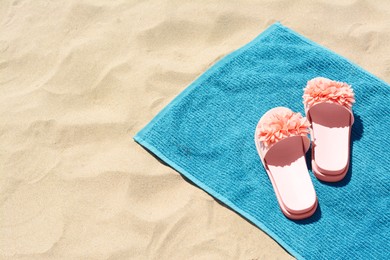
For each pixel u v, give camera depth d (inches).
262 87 74.8
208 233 66.8
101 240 67.2
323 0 81.2
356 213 66.5
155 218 67.8
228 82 75.5
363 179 68.1
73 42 82.0
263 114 73.2
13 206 70.1
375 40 77.3
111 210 68.8
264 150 68.5
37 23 84.8
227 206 68.4
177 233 67.0
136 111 75.3
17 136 74.8
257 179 69.4
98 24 83.5
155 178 70.4
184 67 78.0
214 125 73.1
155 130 73.1
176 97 75.1
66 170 71.7
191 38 80.9
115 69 78.6
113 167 71.2
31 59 81.4
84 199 69.8
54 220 68.9
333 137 69.4
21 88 79.1
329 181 68.1
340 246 65.0
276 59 76.5
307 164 69.6
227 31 80.8
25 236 68.1
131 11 83.9
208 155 71.3
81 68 79.5
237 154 71.1
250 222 67.3
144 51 80.1
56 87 78.4
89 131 74.4
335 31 78.9
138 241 66.9
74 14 84.6
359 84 73.2
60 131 74.5
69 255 66.7
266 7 81.7
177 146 72.1
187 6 83.1
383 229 65.5
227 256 65.5
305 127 68.2
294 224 66.4
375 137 70.4
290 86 74.5
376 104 72.1
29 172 72.1
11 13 86.4
